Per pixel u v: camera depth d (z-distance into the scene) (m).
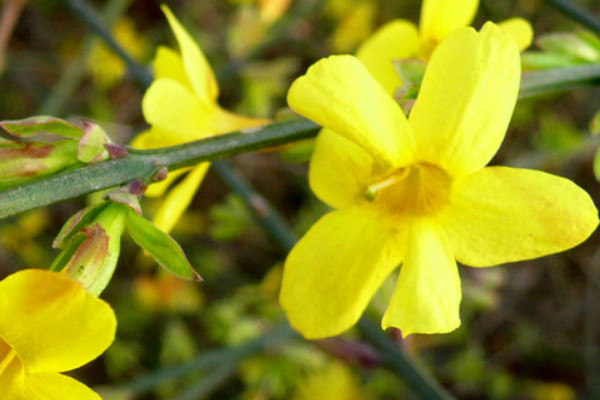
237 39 0.25
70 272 0.12
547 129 0.25
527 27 0.14
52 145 0.12
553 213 0.12
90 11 0.20
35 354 0.11
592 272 0.31
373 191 0.13
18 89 0.33
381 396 0.28
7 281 0.11
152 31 0.34
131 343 0.28
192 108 0.14
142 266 0.29
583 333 0.32
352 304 0.13
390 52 0.14
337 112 0.12
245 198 0.18
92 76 0.32
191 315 0.29
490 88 0.12
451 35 0.12
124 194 0.12
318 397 0.25
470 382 0.29
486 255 0.12
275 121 0.13
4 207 0.12
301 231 0.25
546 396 0.31
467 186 0.12
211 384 0.22
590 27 0.17
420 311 0.12
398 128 0.12
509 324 0.32
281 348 0.22
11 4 0.21
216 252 0.31
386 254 0.13
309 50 0.32
